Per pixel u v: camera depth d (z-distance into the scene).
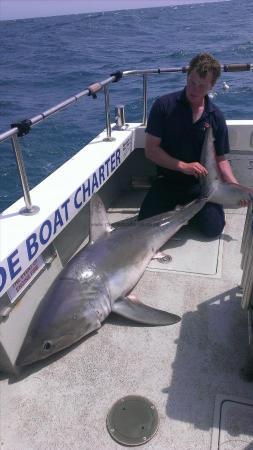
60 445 2.15
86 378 2.49
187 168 3.56
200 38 30.45
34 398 2.39
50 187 3.17
